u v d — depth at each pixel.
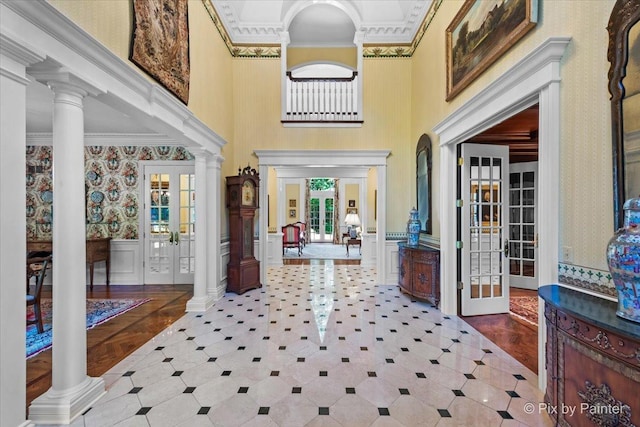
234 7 5.05
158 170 5.65
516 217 5.30
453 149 3.88
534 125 3.75
